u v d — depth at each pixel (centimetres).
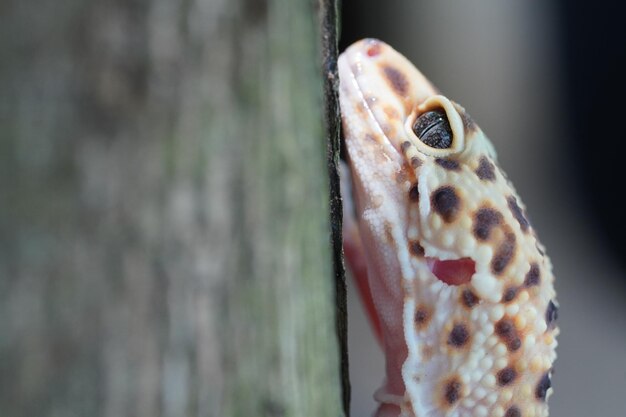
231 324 9
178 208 9
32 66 8
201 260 9
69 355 8
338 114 16
